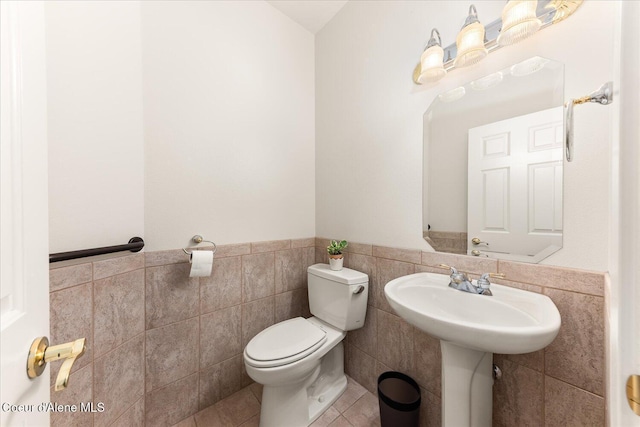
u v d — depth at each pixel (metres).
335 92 1.69
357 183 1.54
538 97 0.87
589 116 0.76
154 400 1.18
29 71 0.41
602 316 0.73
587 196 0.77
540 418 0.84
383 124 1.39
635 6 0.29
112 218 1.02
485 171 1.01
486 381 0.86
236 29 1.47
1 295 0.34
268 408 1.15
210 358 1.36
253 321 1.54
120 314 1.03
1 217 0.35
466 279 0.96
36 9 0.43
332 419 1.24
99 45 0.98
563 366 0.80
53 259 0.77
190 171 1.30
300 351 1.12
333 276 1.40
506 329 0.63
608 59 0.73
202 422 1.25
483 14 0.99
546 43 0.85
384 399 1.09
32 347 0.40
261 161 1.59
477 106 1.03
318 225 1.84
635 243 0.28
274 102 1.65
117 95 1.04
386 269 1.37
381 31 1.39
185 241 1.29
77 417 0.86
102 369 0.95
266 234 1.61
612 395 0.36
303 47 1.80
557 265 0.83
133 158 1.11
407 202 1.28
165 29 1.22
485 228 1.01
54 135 0.84
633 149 0.29
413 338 1.24
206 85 1.35
